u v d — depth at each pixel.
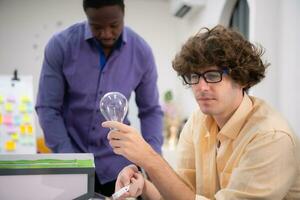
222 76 0.87
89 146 1.55
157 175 0.87
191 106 3.31
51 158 0.87
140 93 1.66
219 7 2.60
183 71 0.92
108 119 0.92
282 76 1.79
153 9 3.72
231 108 0.95
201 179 1.09
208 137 1.08
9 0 3.42
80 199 0.86
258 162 0.86
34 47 3.47
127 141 0.86
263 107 0.97
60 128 1.47
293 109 1.68
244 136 0.94
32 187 0.84
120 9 1.38
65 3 3.51
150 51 1.63
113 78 1.54
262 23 1.87
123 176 0.98
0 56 3.43
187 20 3.42
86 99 1.51
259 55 0.95
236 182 0.89
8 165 0.83
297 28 1.66
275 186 0.84
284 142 0.86
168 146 3.19
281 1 1.82
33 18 3.46
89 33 1.48
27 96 2.41
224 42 0.88
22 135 2.32
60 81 1.50
